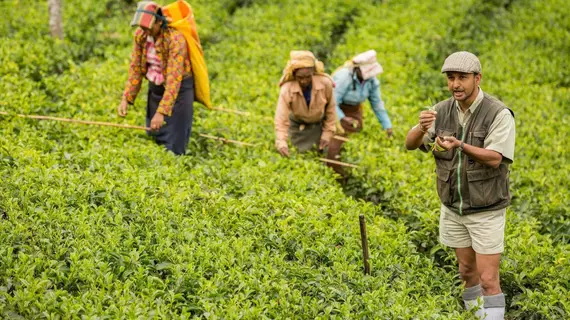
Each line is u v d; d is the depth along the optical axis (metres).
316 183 10.57
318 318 8.47
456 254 9.16
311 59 10.73
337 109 11.45
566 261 9.60
